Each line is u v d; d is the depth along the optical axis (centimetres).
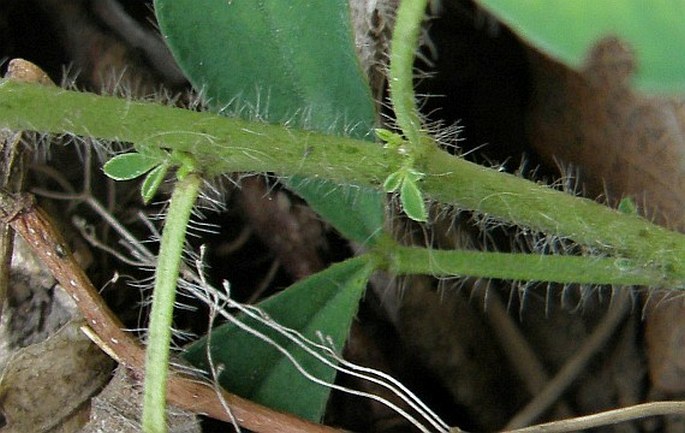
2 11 18
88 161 17
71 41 18
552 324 18
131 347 15
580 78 17
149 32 18
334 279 16
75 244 17
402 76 14
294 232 17
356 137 15
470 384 18
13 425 16
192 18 15
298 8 15
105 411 16
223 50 15
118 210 17
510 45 18
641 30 10
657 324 17
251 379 16
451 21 18
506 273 16
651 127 17
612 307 18
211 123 14
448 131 16
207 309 17
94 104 14
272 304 16
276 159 14
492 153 18
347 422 17
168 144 14
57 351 16
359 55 17
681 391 17
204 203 17
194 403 15
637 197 17
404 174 14
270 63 15
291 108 15
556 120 17
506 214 15
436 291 18
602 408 18
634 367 18
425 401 18
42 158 17
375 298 17
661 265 15
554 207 15
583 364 18
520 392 18
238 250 17
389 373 17
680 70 10
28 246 16
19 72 16
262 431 15
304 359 16
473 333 18
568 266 16
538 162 18
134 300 17
